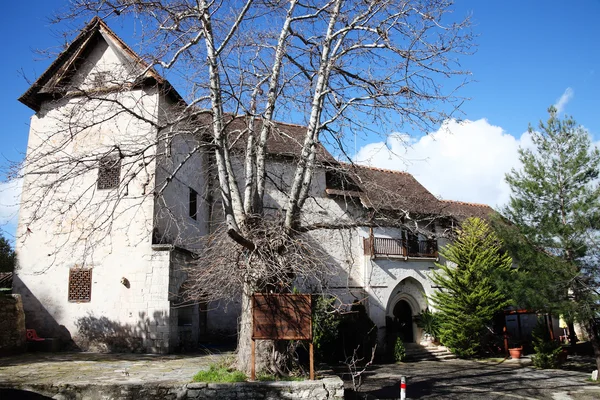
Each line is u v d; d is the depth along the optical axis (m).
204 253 11.30
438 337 23.05
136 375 10.62
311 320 10.02
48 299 16.34
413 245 24.16
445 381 15.59
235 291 10.89
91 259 16.28
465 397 13.07
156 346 15.16
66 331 15.99
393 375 16.52
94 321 15.86
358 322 18.94
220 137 10.55
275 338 9.91
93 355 14.57
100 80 11.43
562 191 16.88
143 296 15.61
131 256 15.95
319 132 11.33
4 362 12.96
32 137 17.50
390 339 21.27
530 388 14.67
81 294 16.19
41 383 9.70
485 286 21.41
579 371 18.73
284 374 10.25
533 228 16.81
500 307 21.47
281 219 10.59
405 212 11.30
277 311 10.02
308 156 10.84
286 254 10.06
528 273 16.58
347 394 12.31
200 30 10.96
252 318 9.98
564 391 14.32
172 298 15.65
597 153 16.67
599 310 15.60
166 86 15.92
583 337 28.81
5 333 14.45
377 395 12.55
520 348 22.83
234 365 10.74
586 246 15.96
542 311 16.47
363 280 22.23
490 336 24.09
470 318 21.25
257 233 10.09
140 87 16.84
